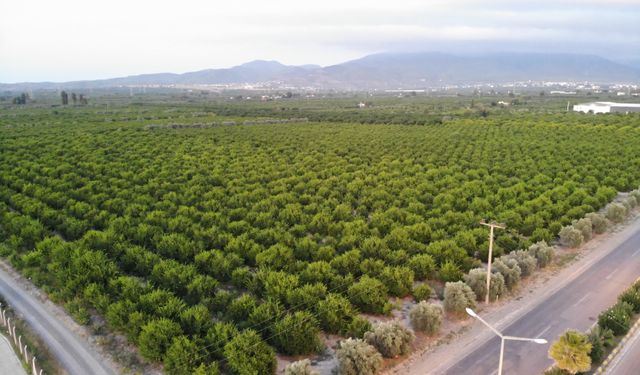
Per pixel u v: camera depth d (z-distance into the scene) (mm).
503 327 30594
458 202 53406
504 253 41688
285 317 28203
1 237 45094
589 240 46062
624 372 25984
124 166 72688
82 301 32500
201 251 39188
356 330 28547
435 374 25891
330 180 63719
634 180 64875
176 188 60500
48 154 79750
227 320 30562
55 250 37562
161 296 30500
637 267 39750
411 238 43438
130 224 45062
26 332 29766
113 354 27656
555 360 25266
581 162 76188
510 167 72875
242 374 24375
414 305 33688
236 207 53469
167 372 25297
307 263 37375
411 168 73000
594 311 32625
